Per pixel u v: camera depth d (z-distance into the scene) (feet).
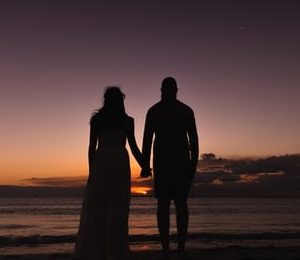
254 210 334.85
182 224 19.93
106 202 17.48
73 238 62.95
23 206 406.00
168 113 19.88
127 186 17.52
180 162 19.76
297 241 60.95
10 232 104.94
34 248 50.06
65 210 297.33
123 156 17.49
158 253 33.53
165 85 20.15
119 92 17.65
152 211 292.20
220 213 267.18
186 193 19.95
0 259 31.22
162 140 19.86
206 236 70.90
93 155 17.71
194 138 20.21
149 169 20.27
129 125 17.78
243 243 57.21
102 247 17.25
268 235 73.00
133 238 64.44
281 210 334.85
